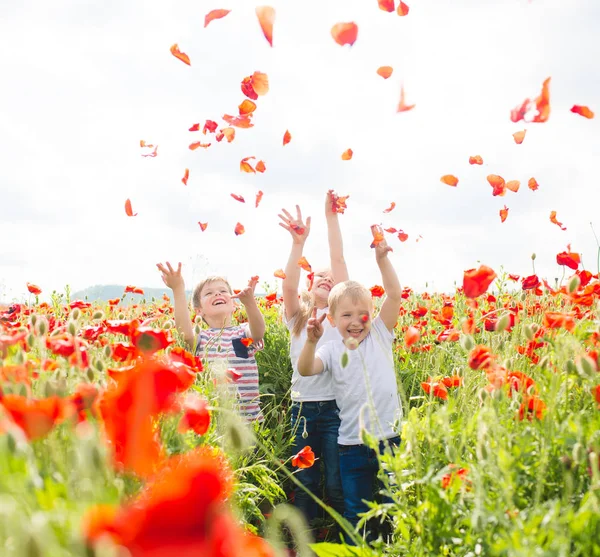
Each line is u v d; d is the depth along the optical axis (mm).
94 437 1242
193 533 796
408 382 4168
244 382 4184
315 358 3754
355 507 3410
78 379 1849
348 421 3562
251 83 3484
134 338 2057
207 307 4574
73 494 1251
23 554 840
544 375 2139
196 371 2340
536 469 1801
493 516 1584
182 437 1866
